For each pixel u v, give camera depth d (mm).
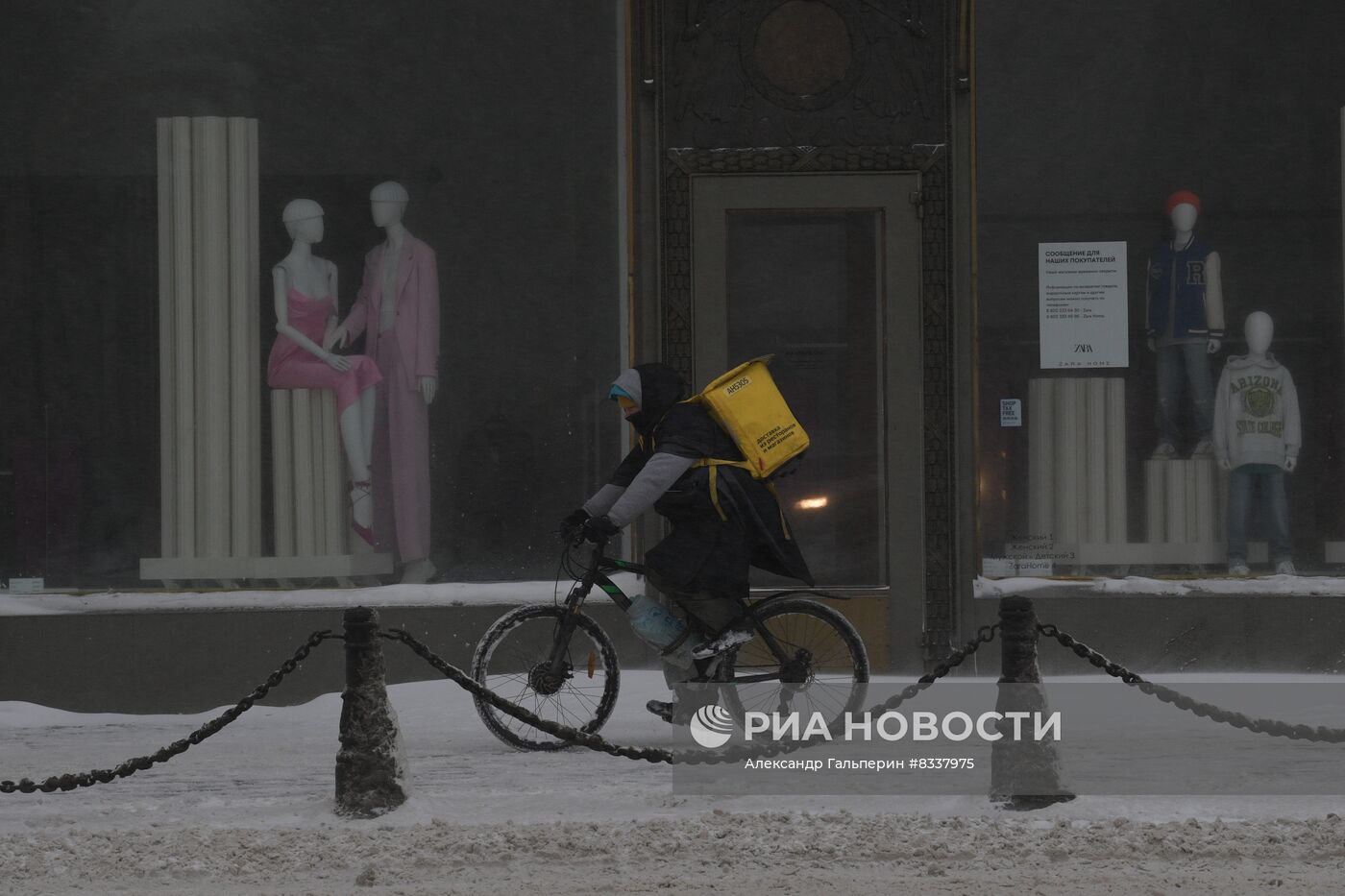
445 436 36469
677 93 36562
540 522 36344
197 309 36500
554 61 36656
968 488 36219
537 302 36562
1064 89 36875
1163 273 36969
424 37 36812
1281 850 19875
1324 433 36938
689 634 27562
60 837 21234
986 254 36625
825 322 36562
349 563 36344
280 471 36531
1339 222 36938
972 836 20469
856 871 19219
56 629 35125
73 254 36375
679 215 36375
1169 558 36625
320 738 30422
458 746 28531
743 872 19219
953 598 36000
